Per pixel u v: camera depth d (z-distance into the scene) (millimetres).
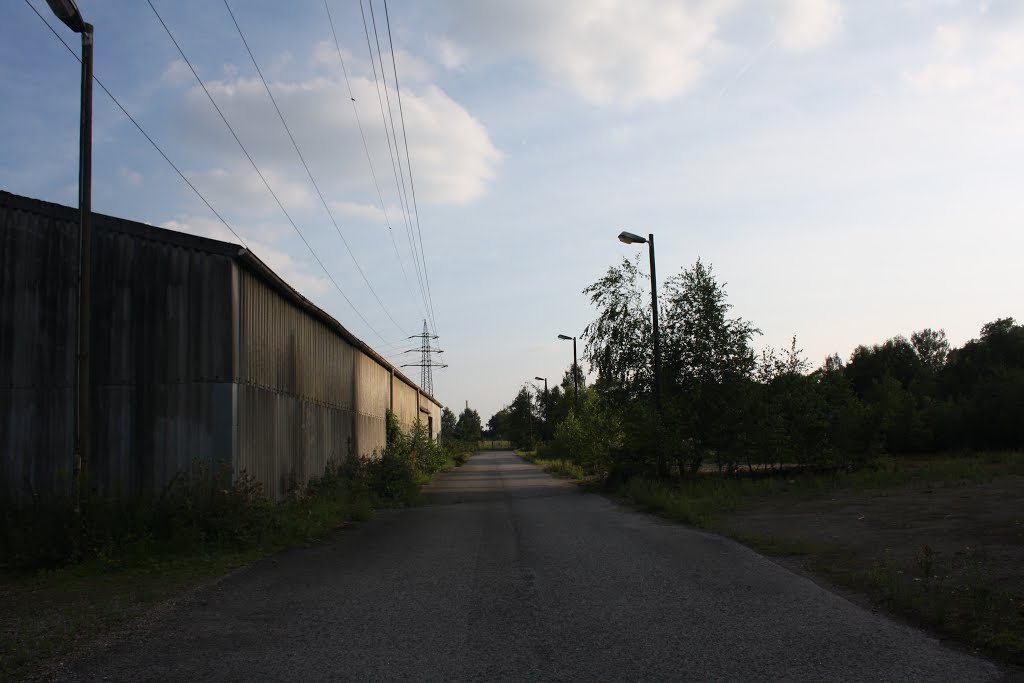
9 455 12898
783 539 10844
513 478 33594
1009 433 36750
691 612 6719
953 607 6309
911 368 60062
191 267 13367
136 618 6941
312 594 7973
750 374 23641
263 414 14992
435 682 4938
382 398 32781
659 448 22297
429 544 11773
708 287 24219
